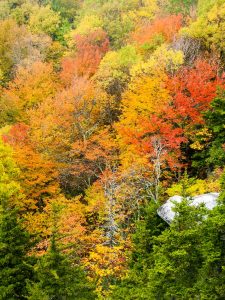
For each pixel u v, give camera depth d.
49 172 37.62
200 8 50.56
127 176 30.58
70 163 38.25
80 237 27.95
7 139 37.31
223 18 42.94
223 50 42.44
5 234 17.39
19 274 17.42
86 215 32.78
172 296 17.56
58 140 39.34
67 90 45.81
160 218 25.11
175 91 35.16
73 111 41.38
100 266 25.80
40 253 26.69
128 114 36.31
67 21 83.06
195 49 42.59
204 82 35.78
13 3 86.31
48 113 42.94
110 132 42.53
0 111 49.44
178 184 29.14
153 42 49.00
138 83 38.84
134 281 21.80
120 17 74.06
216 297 15.20
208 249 15.88
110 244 26.45
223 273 15.78
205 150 32.72
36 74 54.62
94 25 71.25
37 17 78.00
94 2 83.50
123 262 25.44
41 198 37.22
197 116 32.62
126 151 34.78
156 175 32.25
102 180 32.41
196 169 35.41
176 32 49.88
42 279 16.05
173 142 32.72
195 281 16.84
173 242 17.08
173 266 16.88
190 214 17.62
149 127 32.62
